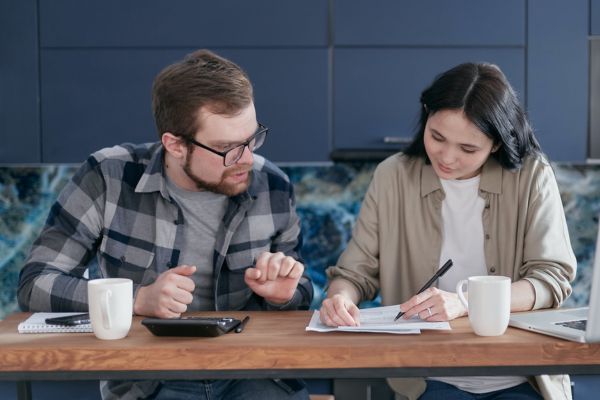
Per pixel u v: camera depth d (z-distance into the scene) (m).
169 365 1.41
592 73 2.93
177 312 1.60
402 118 2.92
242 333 1.52
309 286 1.88
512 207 1.92
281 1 2.90
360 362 1.40
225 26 2.91
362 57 2.91
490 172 1.94
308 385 2.82
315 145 2.94
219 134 1.68
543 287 1.75
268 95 2.92
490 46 2.92
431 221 1.97
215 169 1.72
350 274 1.97
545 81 2.92
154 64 2.92
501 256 1.93
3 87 2.93
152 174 1.84
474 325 1.48
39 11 2.91
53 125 2.94
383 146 2.93
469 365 1.41
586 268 3.34
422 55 2.91
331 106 2.93
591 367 1.42
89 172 1.88
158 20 2.91
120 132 2.94
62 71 2.93
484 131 1.78
